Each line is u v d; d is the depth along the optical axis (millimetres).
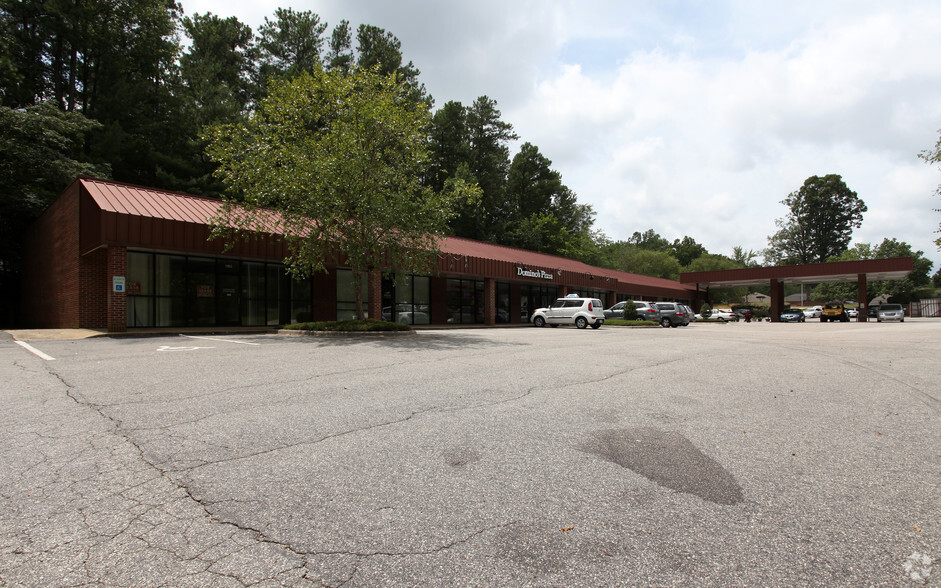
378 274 23578
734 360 10906
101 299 17984
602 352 12164
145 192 18844
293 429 4828
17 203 25500
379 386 7062
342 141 15984
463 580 2367
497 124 57750
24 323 27906
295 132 17516
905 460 4141
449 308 29703
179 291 19312
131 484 3469
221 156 16562
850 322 44156
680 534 2846
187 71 36188
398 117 16625
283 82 17469
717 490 3484
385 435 4656
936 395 6906
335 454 4121
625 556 2600
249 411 5535
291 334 17188
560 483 3572
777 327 32562
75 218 18281
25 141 24578
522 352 11859
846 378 8398
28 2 30109
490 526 2916
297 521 2945
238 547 2656
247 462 3916
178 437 4547
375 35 46094
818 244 91750
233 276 20844
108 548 2639
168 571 2434
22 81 29844
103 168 27922
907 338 19141
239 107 36625
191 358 10023
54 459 3951
